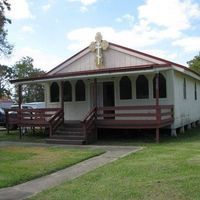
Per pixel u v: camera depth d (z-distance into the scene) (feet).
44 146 59.47
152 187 30.19
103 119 65.31
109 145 58.59
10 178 36.09
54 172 39.52
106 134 71.77
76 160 44.78
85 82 75.15
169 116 66.54
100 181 33.42
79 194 29.63
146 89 68.95
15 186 34.01
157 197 27.73
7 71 215.31
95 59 74.90
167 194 28.25
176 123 69.77
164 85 68.28
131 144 58.65
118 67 70.03
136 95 69.77
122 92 71.05
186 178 32.24
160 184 30.91
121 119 65.10
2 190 32.65
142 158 43.80
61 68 78.69
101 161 44.09
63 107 71.10
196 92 92.22
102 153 49.93
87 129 62.34
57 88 78.64
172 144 56.49
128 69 61.21
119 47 72.13
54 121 66.28
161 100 68.64
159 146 54.54
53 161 44.55
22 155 49.73
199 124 94.43
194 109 88.79
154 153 47.24
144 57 69.77
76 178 35.47
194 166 37.24
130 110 68.23
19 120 74.49
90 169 39.73
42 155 49.42
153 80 68.28
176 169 36.22
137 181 32.42
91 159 46.03
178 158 42.37
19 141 68.23
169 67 64.23
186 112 79.10
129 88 70.44
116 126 63.31
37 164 42.88
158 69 60.59
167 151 48.52
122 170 37.29
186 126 81.76
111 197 28.32
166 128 69.26
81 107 75.77
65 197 29.07
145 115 60.95
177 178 32.53
